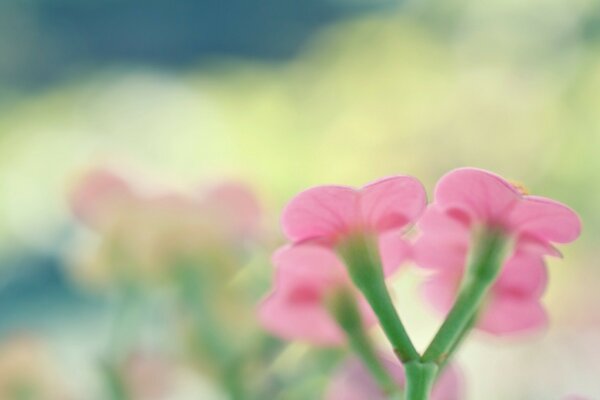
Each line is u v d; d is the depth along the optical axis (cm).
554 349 45
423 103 89
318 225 23
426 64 94
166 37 148
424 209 23
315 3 140
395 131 87
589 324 46
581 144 85
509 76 91
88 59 144
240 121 99
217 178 30
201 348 29
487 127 86
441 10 98
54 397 30
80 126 109
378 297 23
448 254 24
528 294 24
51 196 99
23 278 95
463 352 45
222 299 29
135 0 145
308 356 28
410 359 23
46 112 112
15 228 97
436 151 85
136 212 30
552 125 86
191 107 106
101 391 30
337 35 100
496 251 23
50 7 141
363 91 93
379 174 85
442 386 26
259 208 30
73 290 81
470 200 24
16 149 103
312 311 25
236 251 29
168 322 29
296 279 25
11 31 139
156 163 103
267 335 29
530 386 44
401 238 24
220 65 110
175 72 128
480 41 94
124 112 108
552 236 23
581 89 88
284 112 97
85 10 145
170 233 29
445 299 25
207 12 145
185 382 29
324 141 91
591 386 44
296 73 101
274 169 92
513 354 44
